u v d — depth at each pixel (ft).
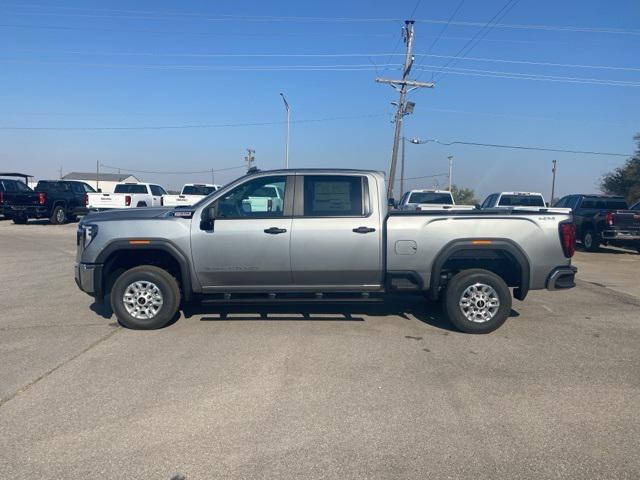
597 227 60.80
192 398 16.57
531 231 23.63
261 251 23.52
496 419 15.34
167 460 13.07
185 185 85.76
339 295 24.35
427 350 21.38
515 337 23.38
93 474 12.48
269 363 19.69
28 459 13.10
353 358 20.31
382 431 14.56
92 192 91.15
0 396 16.70
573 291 34.55
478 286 23.53
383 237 23.62
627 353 21.34
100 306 28.68
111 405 16.07
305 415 15.47
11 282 35.58
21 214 81.87
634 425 15.08
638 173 143.54
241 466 12.82
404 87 111.86
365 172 24.12
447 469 12.75
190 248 23.61
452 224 23.54
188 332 23.66
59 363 19.65
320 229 23.49
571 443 14.03
